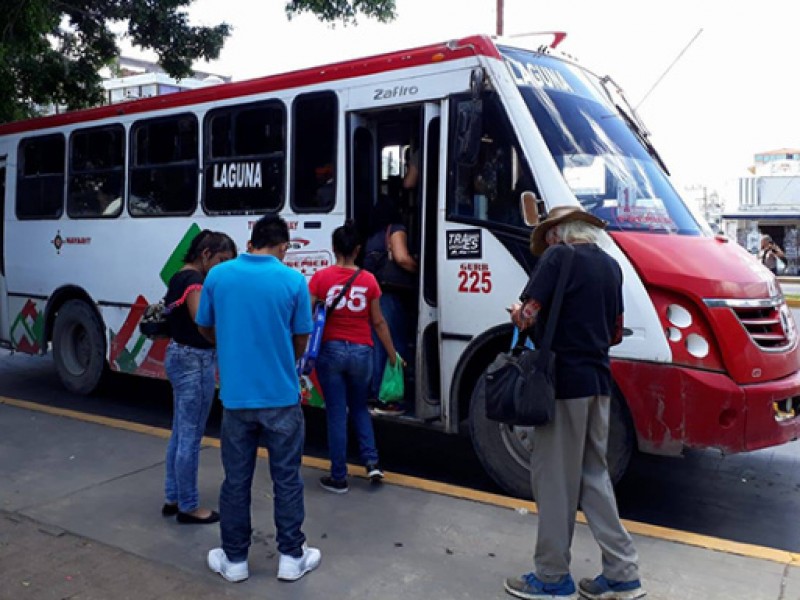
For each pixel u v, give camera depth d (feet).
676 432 15.38
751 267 16.48
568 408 11.83
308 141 20.89
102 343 26.68
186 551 14.19
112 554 13.98
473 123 16.80
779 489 18.89
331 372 16.96
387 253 19.56
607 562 12.21
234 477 13.01
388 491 17.22
